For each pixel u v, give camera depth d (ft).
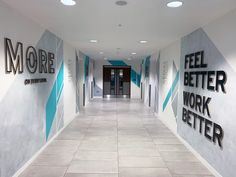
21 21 9.87
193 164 11.34
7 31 8.61
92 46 21.25
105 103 34.78
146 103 32.76
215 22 10.27
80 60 28.14
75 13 9.85
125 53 27.89
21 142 9.99
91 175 9.92
